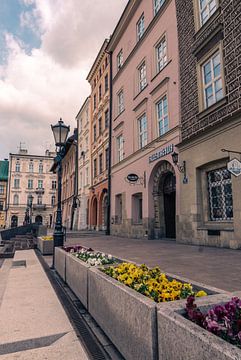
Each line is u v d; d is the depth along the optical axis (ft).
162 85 48.29
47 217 212.23
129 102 63.00
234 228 29.78
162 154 46.03
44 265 27.50
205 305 7.64
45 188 215.51
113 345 10.07
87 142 104.83
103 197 82.94
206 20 38.04
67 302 15.11
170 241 43.88
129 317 8.73
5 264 30.53
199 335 5.73
